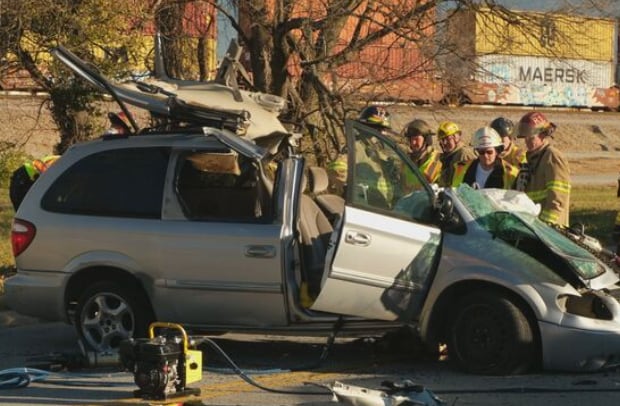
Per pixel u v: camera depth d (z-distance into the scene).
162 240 11.42
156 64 13.21
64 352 12.70
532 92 70.81
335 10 23.91
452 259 10.93
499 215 11.02
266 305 11.11
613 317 10.61
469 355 10.84
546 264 10.91
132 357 9.41
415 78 24.20
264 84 24.69
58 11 23.67
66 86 25.55
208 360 12.01
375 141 11.01
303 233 11.35
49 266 11.91
